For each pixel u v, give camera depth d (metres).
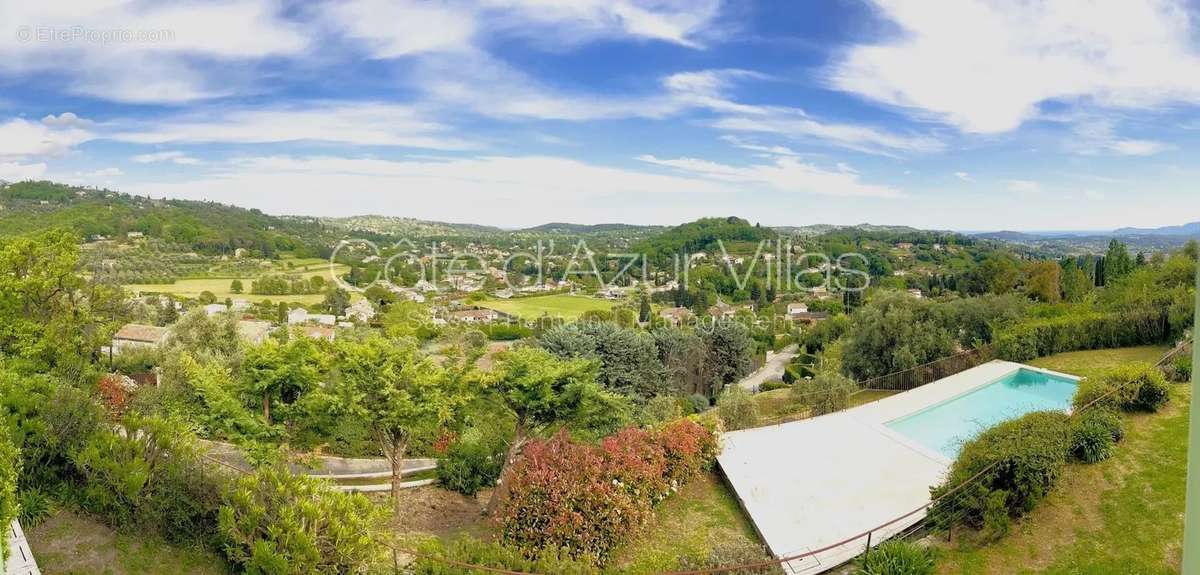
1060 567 8.21
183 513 7.30
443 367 14.16
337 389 12.25
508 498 9.91
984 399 18.59
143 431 8.23
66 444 7.83
